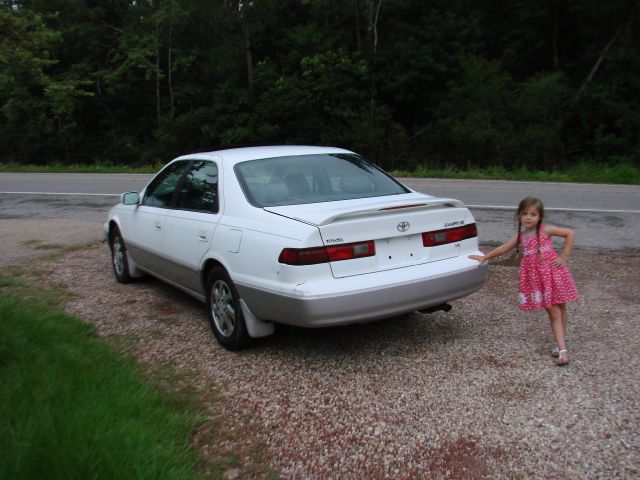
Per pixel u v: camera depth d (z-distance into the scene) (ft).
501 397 11.89
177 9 120.16
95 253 27.61
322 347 14.89
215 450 10.36
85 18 132.46
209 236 15.25
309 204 14.52
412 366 13.55
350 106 115.65
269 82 116.57
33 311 16.46
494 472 9.51
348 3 124.77
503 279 21.11
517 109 109.40
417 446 10.30
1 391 11.24
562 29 128.67
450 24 117.91
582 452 9.91
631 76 113.19
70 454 8.94
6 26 48.52
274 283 12.96
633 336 14.83
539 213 13.41
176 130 117.91
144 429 10.24
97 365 13.19
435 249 14.16
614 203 40.24
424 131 112.47
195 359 14.42
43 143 125.08
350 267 12.92
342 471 9.70
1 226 35.73
